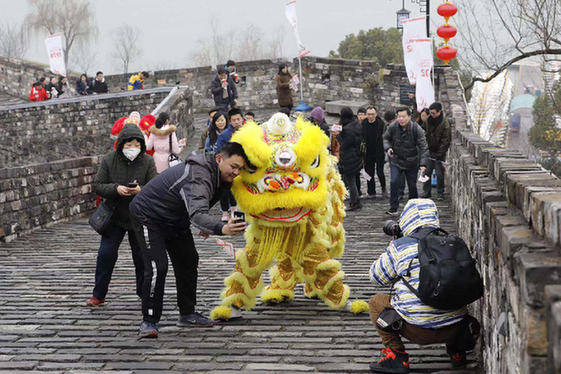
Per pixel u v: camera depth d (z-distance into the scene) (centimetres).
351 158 1278
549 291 228
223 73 2162
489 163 600
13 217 1134
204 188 557
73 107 2761
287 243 652
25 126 2855
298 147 584
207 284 796
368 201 1405
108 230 696
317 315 666
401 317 469
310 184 599
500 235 364
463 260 446
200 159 566
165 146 1156
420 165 1205
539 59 1830
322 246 664
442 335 466
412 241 476
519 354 310
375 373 498
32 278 849
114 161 690
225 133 1055
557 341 208
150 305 595
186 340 588
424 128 1423
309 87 2691
